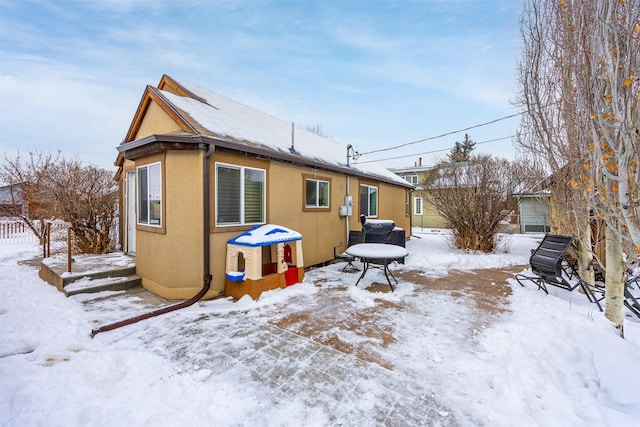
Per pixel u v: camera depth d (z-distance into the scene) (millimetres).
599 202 3072
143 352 2791
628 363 2559
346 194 8500
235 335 3281
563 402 2018
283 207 6148
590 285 4629
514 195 8602
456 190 9195
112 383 2312
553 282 4797
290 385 2346
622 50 2398
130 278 5164
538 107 3932
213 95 7758
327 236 7656
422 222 20422
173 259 4586
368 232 6789
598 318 3447
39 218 9664
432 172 10945
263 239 4664
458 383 2373
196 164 4547
